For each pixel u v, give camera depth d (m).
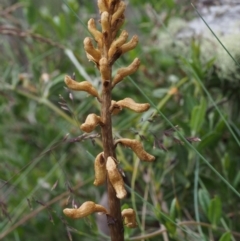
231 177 0.29
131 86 0.37
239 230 0.28
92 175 0.37
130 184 0.32
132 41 0.17
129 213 0.17
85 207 0.16
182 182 0.29
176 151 0.29
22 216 0.35
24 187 0.37
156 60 0.39
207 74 0.31
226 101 0.31
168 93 0.33
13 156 0.40
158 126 0.31
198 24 0.34
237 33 0.30
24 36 0.36
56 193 0.35
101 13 0.17
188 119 0.31
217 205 0.25
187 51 0.34
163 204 0.29
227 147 0.32
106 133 0.16
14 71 0.39
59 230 0.35
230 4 0.34
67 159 0.38
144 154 0.16
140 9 0.44
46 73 0.38
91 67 0.38
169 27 0.36
